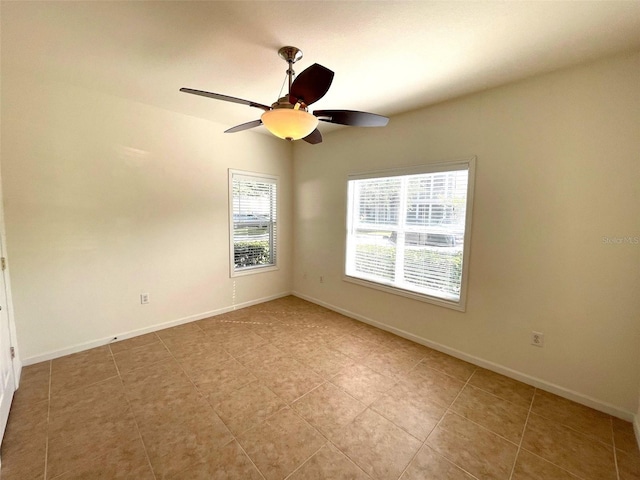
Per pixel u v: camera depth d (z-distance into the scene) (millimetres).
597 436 1759
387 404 2031
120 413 1897
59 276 2570
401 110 2875
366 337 3107
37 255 2449
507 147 2283
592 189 1948
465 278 2584
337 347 2875
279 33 1695
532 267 2225
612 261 1908
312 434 1745
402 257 3123
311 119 1724
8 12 1515
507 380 2342
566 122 2018
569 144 2014
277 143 4148
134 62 2072
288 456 1586
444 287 2799
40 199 2436
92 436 1700
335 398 2088
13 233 2328
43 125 2408
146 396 2076
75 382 2229
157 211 3107
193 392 2133
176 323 3350
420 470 1517
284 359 2629
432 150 2740
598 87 1890
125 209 2893
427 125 2766
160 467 1504
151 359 2594
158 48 1887
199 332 3178
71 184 2576
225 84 2422
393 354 2748
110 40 1798
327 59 1959
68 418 1841
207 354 2699
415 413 1943
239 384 2240
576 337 2068
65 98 2488
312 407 1987
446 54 1875
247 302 4031
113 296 2883
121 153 2822
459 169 2572
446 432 1780
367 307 3475
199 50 1900
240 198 3865
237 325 3383
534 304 2234
